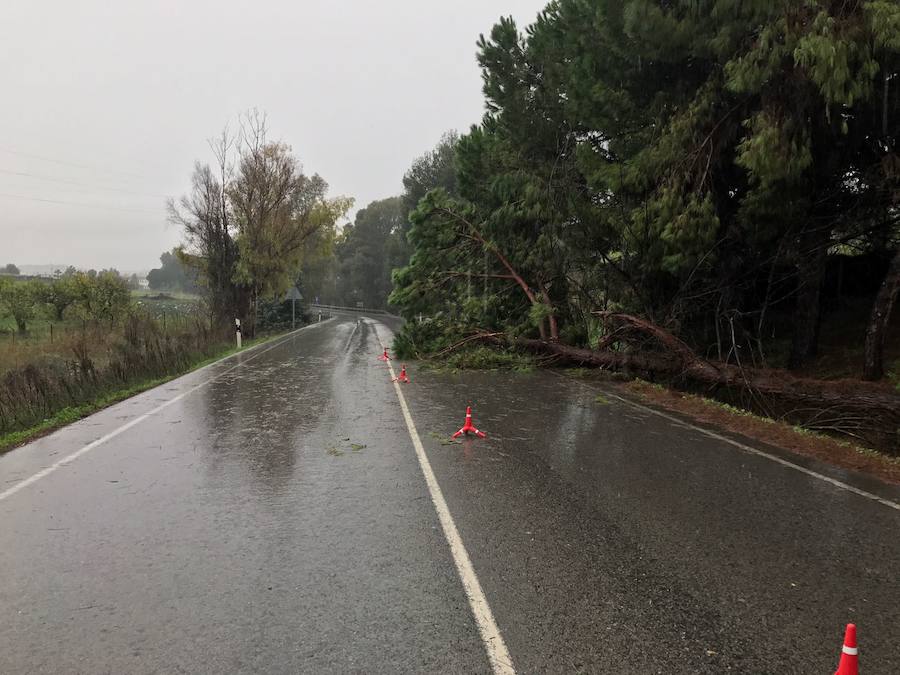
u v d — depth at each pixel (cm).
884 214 1046
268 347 2247
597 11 1053
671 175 1059
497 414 902
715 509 498
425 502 512
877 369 952
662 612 335
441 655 293
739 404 1025
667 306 1264
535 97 1453
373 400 1027
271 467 616
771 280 1205
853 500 525
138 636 310
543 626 320
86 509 495
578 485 559
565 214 1377
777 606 343
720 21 880
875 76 816
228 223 2948
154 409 953
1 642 305
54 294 2812
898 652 298
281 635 310
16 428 848
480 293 1580
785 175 877
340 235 4078
